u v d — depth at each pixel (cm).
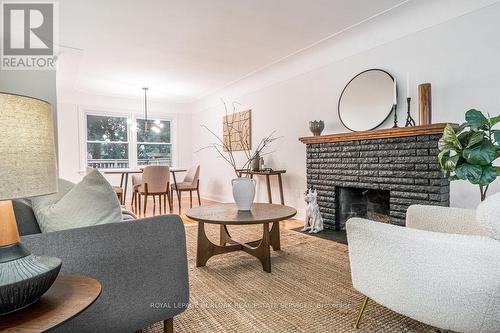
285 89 451
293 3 270
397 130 281
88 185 125
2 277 73
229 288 204
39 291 80
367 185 317
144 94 622
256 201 512
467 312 106
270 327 157
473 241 103
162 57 404
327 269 237
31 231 126
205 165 679
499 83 240
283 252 279
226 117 589
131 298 125
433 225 172
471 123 179
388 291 128
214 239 327
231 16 292
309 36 342
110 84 541
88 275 114
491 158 169
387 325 157
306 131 418
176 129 714
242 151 548
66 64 420
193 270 238
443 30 273
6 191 72
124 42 352
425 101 265
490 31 244
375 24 314
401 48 305
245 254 279
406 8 284
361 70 345
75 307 80
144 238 129
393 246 121
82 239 114
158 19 296
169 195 504
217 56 403
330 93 381
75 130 599
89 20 297
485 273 101
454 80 267
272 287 205
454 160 179
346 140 337
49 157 84
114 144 646
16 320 73
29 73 353
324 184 367
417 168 274
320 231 352
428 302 115
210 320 164
